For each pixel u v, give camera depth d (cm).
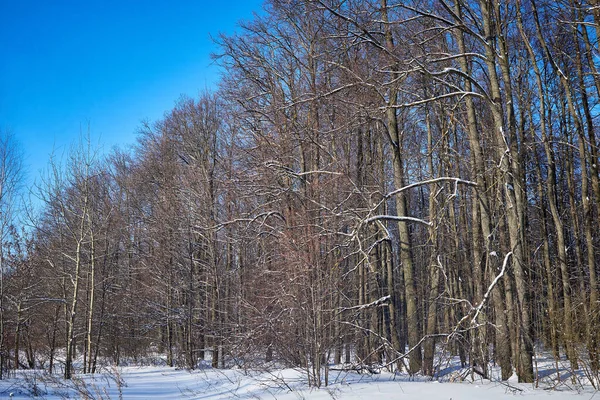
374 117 1588
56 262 2603
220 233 2459
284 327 1300
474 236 1681
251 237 1961
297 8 1969
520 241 1316
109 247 2955
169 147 3108
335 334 1221
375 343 1605
